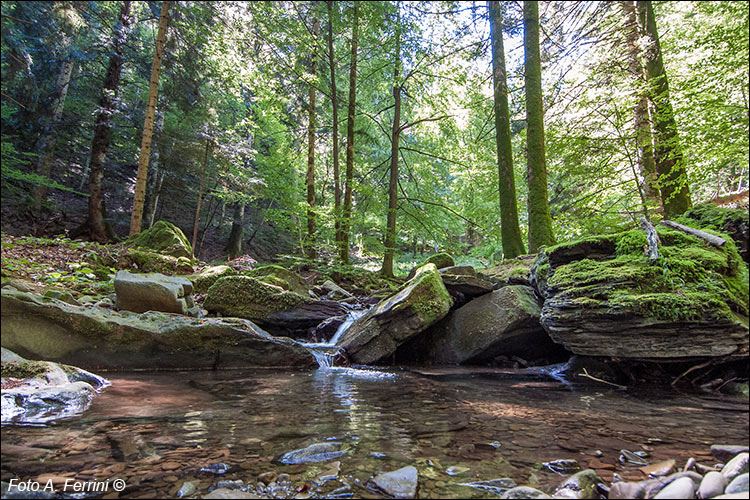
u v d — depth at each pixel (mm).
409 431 2479
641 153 8531
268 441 2240
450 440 2316
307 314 6938
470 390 3826
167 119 15875
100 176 12297
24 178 9164
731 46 6047
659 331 3773
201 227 22297
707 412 2959
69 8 6996
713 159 6867
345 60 13820
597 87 8828
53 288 5688
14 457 1898
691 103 6500
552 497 1587
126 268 8219
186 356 4734
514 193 9438
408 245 20297
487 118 13258
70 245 8359
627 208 8945
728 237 4477
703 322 3562
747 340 3475
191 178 17359
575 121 8539
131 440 2193
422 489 1681
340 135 15875
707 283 3826
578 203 9648
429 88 13008
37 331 4016
